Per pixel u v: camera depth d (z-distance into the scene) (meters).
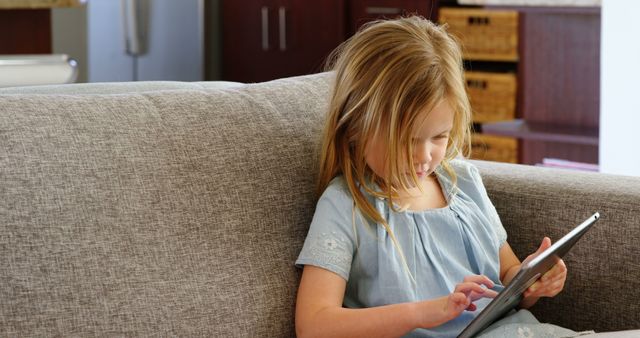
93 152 1.20
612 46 3.20
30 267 1.11
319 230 1.32
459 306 1.19
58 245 1.13
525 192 1.51
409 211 1.38
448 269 1.36
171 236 1.23
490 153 3.88
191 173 1.28
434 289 1.34
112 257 1.17
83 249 1.15
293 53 4.57
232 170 1.32
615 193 1.45
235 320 1.25
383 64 1.30
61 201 1.15
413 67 1.28
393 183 1.36
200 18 4.66
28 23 3.48
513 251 1.52
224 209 1.29
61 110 1.22
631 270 1.41
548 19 3.73
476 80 3.92
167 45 4.75
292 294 1.32
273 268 1.31
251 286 1.28
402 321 1.22
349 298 1.36
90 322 1.13
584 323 1.46
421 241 1.37
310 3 4.47
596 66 3.65
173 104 1.33
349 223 1.33
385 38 1.32
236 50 4.74
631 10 3.12
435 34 1.35
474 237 1.40
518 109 3.88
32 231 1.12
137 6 4.75
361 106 1.31
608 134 3.27
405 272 1.32
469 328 1.21
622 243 1.42
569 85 3.73
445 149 1.33
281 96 1.45
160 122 1.29
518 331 1.28
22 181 1.13
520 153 3.84
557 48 3.73
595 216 1.28
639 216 1.42
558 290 1.31
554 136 3.57
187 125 1.31
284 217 1.35
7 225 1.11
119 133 1.24
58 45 4.98
